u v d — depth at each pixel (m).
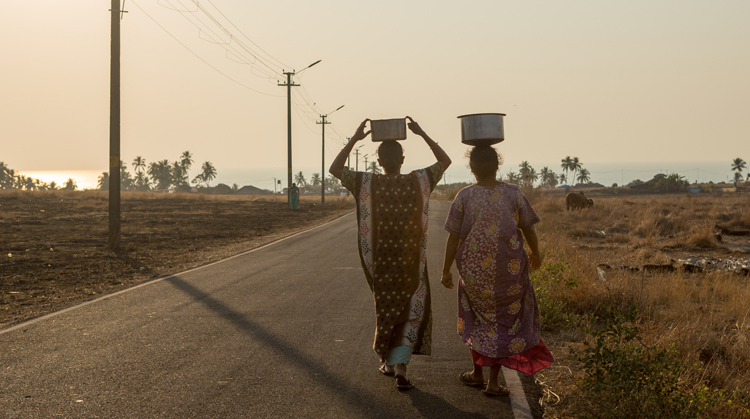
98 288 8.48
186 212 31.05
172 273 9.88
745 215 20.31
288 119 37.50
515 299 3.63
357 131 3.91
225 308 6.75
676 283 7.66
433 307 6.92
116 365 4.52
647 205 31.80
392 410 3.59
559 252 10.41
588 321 5.97
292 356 4.77
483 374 4.33
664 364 3.61
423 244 3.86
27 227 19.44
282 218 27.70
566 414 3.58
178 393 3.88
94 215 26.28
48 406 3.63
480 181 3.71
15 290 8.28
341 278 9.09
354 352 4.90
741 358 4.56
